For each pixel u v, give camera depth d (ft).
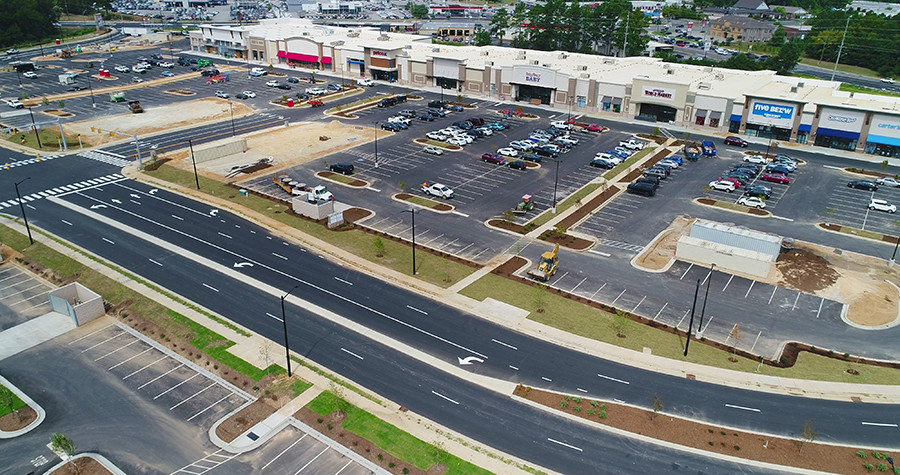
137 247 239.50
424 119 415.64
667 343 183.73
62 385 163.94
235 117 424.87
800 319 196.75
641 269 227.40
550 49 640.17
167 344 181.88
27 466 137.69
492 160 337.72
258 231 255.09
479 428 150.20
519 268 227.20
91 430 148.56
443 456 140.77
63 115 424.87
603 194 296.51
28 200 282.15
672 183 313.12
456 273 223.10
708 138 384.88
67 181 306.55
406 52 521.24
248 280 216.95
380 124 407.44
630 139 368.89
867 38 621.31
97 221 261.85
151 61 614.34
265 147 360.89
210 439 145.89
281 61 610.24
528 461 140.26
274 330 188.44
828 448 144.46
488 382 166.61
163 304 201.26
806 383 167.02
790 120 373.81
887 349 182.70
